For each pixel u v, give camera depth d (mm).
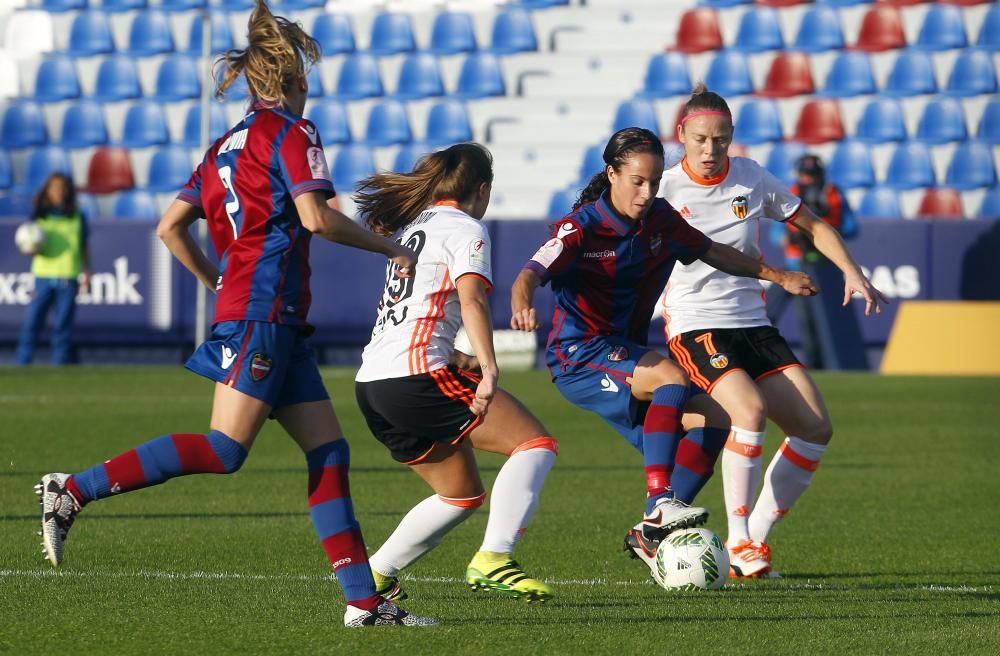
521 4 76688
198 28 76562
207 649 14227
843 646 14625
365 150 71500
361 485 29672
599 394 19578
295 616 16062
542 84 74562
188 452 15133
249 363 14906
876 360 57812
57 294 58188
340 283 58594
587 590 18469
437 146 72312
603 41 75312
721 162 20781
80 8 77562
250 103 15695
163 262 59125
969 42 73688
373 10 77250
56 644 14430
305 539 22547
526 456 16469
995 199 69062
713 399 20297
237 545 21906
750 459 19953
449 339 16297
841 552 22109
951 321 57344
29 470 30562
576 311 19828
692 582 18312
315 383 15500
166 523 24281
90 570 19500
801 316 57250
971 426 41000
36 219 58062
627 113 72250
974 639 15016
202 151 63562
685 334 20859
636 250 19250
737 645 14641
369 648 14312
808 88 72312
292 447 36688
